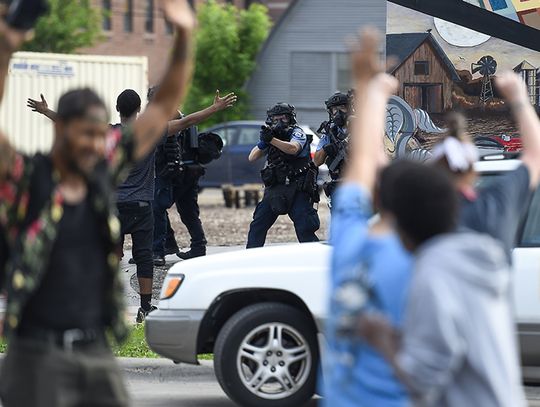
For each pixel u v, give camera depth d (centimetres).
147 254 4278
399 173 1514
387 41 5128
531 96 5000
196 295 3058
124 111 4084
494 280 1385
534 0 4962
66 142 1691
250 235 4847
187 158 5512
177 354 3081
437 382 1362
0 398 1736
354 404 1479
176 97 1820
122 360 3728
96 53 19875
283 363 3027
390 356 1398
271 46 17088
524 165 1791
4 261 1723
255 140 11081
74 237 1695
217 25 16938
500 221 1755
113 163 1759
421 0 5075
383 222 1534
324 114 17038
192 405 3303
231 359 3005
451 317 1359
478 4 5031
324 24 16862
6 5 1694
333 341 1509
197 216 5622
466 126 5053
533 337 2858
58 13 15725
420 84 5100
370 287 1467
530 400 3353
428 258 1400
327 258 2994
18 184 1681
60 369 1686
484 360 1380
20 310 1672
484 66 5034
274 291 3050
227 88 17025
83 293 1702
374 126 1580
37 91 10025
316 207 5444
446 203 1498
